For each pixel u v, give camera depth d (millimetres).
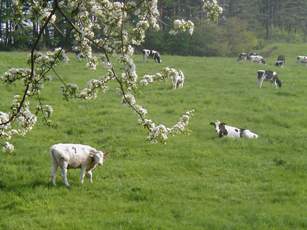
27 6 7777
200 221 14164
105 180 17578
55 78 34844
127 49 8344
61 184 16750
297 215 14977
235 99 32500
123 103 9312
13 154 20000
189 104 30641
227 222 14133
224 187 17344
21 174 17531
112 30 8312
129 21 8516
